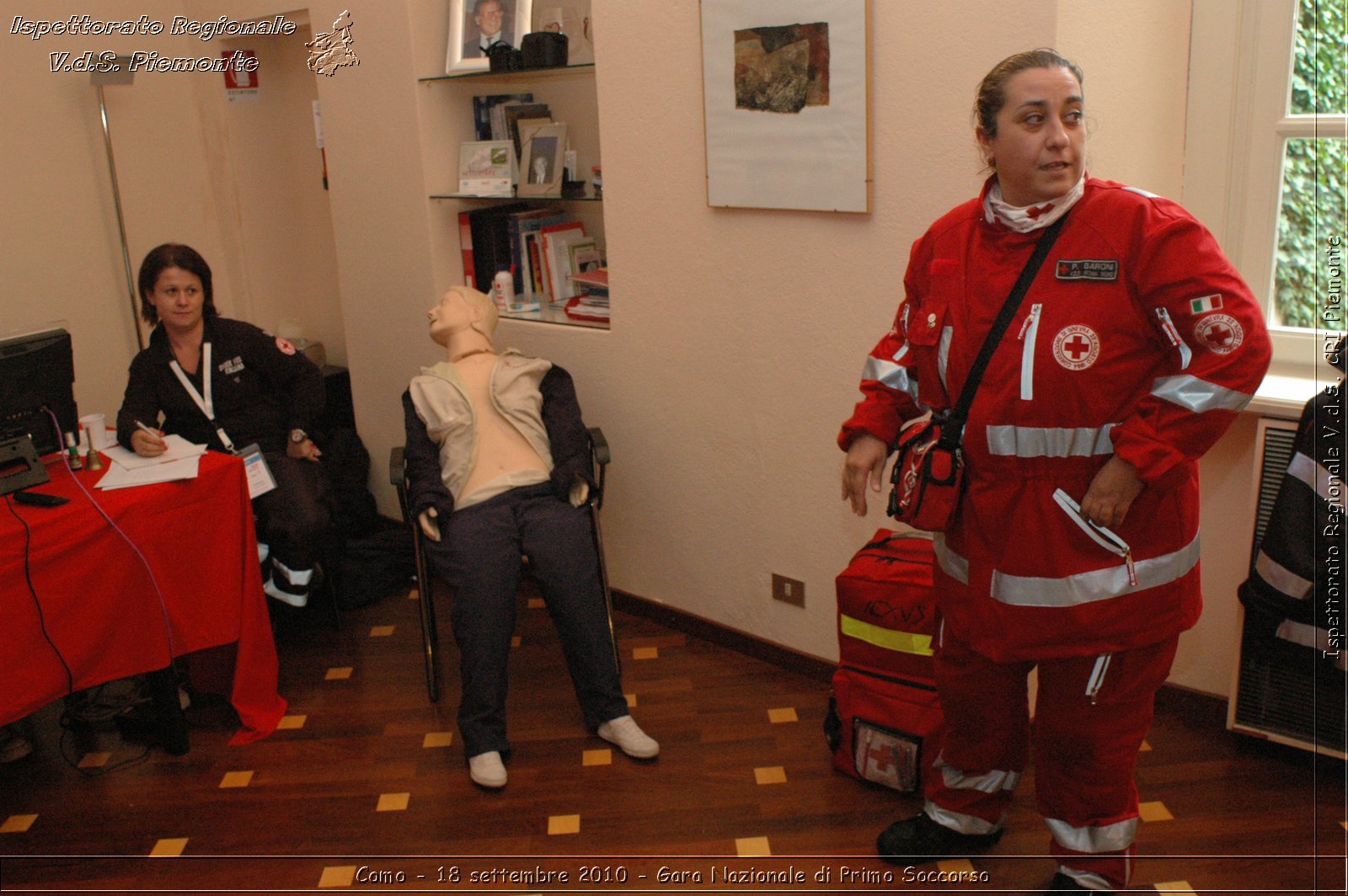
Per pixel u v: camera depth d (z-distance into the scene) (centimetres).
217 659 322
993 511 194
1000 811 236
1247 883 225
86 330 454
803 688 316
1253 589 254
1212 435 173
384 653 355
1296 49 252
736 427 319
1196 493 193
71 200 443
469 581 285
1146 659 195
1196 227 175
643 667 333
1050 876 234
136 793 283
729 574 337
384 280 406
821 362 292
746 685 320
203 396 346
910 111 256
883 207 268
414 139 378
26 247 433
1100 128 245
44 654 264
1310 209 259
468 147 380
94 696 324
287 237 495
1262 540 254
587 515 309
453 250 392
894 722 259
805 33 269
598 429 332
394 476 308
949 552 209
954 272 196
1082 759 204
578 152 387
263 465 336
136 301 454
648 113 313
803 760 281
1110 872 212
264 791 282
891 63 257
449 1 375
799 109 275
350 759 295
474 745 281
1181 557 190
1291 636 250
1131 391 182
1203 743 275
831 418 294
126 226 460
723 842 251
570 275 383
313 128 477
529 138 365
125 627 280
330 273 492
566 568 291
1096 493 181
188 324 338
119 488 281
